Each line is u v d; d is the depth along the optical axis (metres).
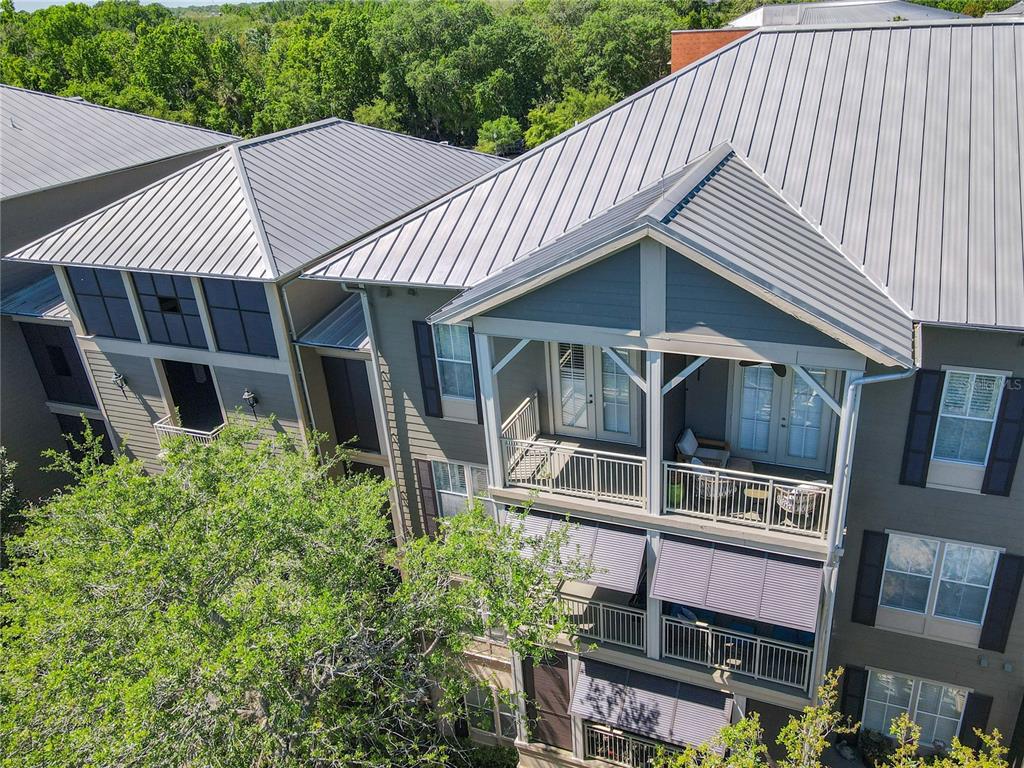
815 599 12.78
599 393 15.92
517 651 13.21
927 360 12.56
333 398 20.27
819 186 13.59
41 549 14.46
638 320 12.05
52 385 25.09
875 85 14.50
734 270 10.79
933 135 13.52
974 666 14.48
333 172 22.19
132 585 12.59
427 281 15.12
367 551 14.13
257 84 84.62
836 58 15.11
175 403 24.69
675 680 15.16
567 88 69.44
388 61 77.06
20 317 23.20
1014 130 13.13
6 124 25.52
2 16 92.19
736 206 12.54
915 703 15.48
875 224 12.84
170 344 20.75
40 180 24.06
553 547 13.48
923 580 14.30
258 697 12.44
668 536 14.18
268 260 17.94
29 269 24.31
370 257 16.02
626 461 14.67
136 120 28.55
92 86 63.72
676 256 11.33
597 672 15.69
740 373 14.53
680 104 15.66
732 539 13.34
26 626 12.95
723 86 15.55
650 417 12.88
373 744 13.20
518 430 16.08
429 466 18.59
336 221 20.27
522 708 16.75
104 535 13.68
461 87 74.12
